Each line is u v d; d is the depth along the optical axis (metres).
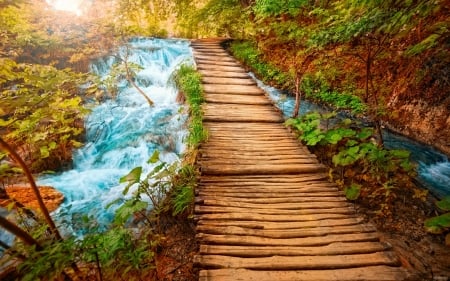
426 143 6.26
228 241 3.34
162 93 9.88
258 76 11.09
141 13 14.51
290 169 4.92
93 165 6.52
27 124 5.02
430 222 3.62
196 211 3.86
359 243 3.35
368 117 7.55
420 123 6.50
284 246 3.29
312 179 4.75
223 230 3.52
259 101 8.09
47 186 5.47
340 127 6.40
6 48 8.27
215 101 7.93
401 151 4.94
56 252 2.57
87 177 5.97
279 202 4.12
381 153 4.91
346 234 3.50
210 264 3.00
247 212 3.87
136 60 11.20
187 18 14.11
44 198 5.03
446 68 6.20
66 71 6.18
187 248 3.61
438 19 6.35
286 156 5.39
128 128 7.67
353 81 8.45
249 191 4.37
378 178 4.80
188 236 3.81
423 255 3.47
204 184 4.53
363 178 5.00
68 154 6.54
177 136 7.19
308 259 3.10
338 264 3.03
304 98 9.27
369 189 4.75
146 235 3.53
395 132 6.87
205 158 5.23
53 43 9.17
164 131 7.42
